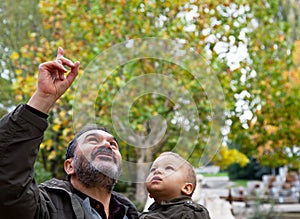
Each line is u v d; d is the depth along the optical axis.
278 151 10.47
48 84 2.28
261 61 8.97
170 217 2.67
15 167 2.24
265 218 11.17
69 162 2.64
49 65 2.29
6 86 8.90
